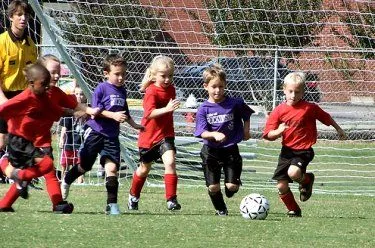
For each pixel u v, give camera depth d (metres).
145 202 26.09
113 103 22.53
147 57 38.06
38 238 17.02
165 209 24.17
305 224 20.84
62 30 32.03
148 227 19.11
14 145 20.42
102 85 22.69
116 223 19.53
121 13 36.38
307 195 23.55
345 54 40.59
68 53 30.41
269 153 40.12
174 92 23.84
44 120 20.55
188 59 42.25
